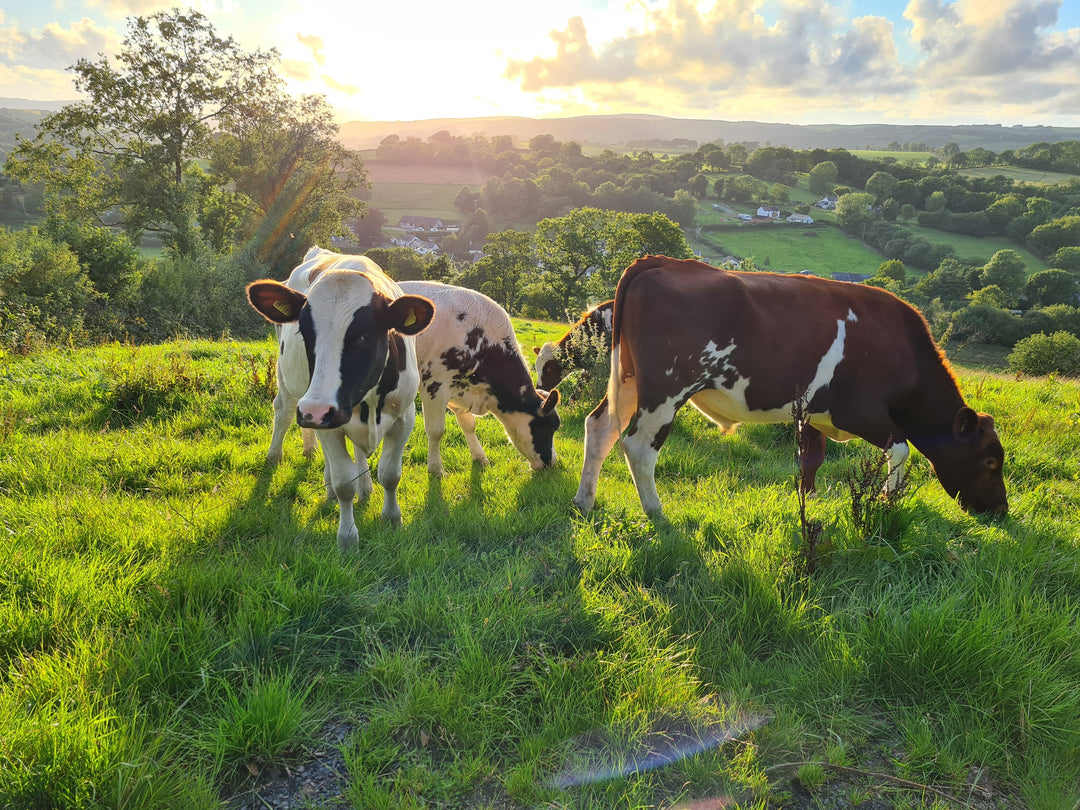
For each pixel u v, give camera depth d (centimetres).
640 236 6397
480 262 7775
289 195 3850
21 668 277
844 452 712
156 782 232
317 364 377
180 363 805
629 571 397
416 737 269
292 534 439
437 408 615
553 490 572
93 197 3628
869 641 312
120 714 257
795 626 333
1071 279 10025
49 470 511
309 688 277
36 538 379
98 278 2662
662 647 327
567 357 862
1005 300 9525
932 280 10838
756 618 341
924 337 512
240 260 3138
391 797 237
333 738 269
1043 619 325
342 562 388
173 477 525
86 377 797
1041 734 271
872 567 386
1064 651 314
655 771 255
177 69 3688
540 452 650
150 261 2864
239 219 3900
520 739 269
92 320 2153
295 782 248
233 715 262
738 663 316
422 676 296
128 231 3547
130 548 378
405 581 391
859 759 265
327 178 3991
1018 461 641
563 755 258
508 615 335
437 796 242
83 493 466
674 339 470
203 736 256
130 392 715
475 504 521
